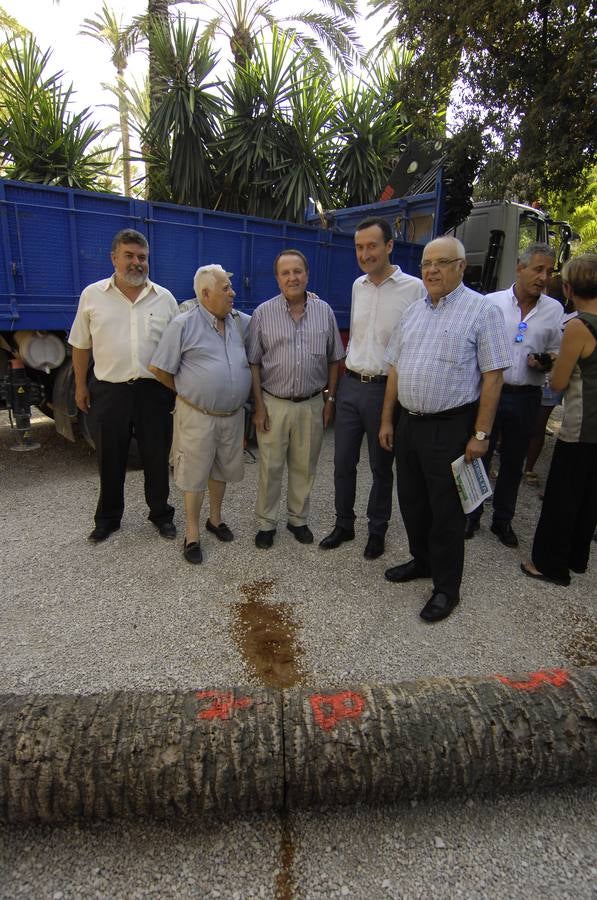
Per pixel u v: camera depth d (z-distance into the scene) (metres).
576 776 1.83
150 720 1.76
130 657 2.49
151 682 2.35
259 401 3.34
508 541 3.71
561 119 6.18
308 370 3.22
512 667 2.53
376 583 3.18
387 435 3.08
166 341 3.01
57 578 3.10
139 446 3.46
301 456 3.42
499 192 6.41
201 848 1.71
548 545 3.20
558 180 6.66
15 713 1.76
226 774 1.68
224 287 2.99
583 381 2.90
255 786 1.70
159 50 8.06
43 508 3.99
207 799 1.69
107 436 3.33
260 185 8.31
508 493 3.69
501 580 3.28
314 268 5.56
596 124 6.09
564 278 2.91
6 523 3.74
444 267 2.56
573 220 16.61
